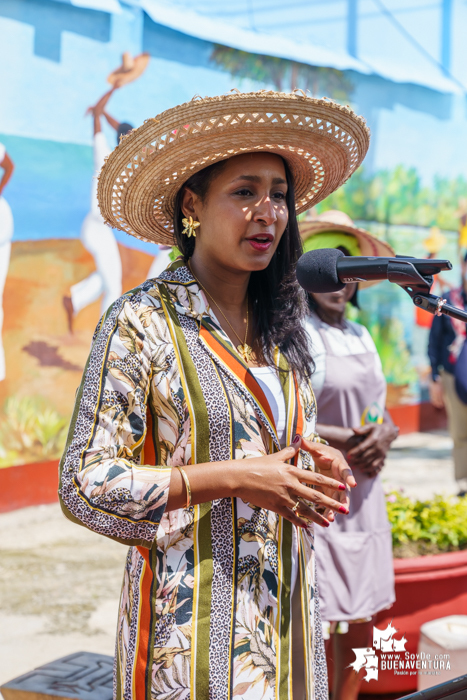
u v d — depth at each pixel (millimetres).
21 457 6035
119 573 4738
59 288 6238
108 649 3627
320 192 1983
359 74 8844
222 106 1512
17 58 5938
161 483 1390
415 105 9586
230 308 1728
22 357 6043
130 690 1505
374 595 2742
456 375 6223
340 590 2664
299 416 1686
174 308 1570
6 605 4184
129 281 6660
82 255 6371
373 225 9203
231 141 1562
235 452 1522
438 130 9898
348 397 2771
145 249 6727
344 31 8758
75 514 1397
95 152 6445
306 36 8320
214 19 7383
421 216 9750
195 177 1646
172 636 1457
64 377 6297
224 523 1507
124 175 1698
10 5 5859
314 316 2844
